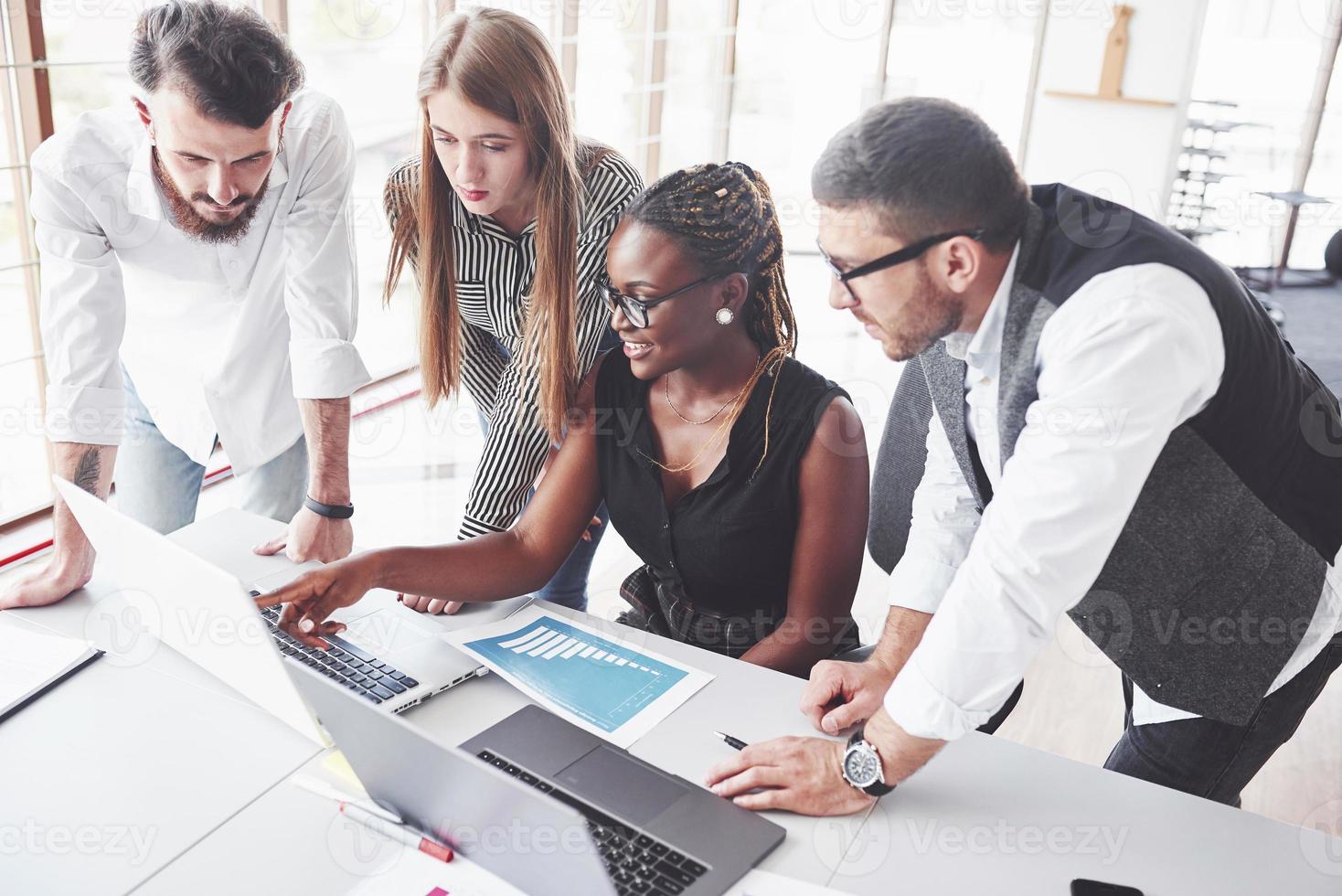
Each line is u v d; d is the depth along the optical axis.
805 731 1.14
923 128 0.96
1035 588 0.92
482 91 1.41
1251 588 1.16
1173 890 0.92
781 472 1.40
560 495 1.47
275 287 1.75
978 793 1.05
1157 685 1.25
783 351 1.42
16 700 1.13
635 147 2.45
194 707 1.15
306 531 1.54
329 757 1.06
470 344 1.83
